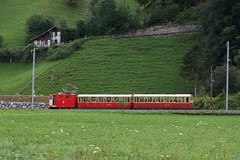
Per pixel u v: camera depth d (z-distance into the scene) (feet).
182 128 174.09
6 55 594.24
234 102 318.45
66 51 542.98
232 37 439.22
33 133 140.26
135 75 473.67
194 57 463.01
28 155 92.07
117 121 209.26
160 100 319.27
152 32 580.30
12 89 464.24
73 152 95.09
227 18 448.65
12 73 555.69
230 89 354.33
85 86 454.40
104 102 331.36
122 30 592.19
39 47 590.14
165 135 144.46
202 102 327.06
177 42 542.98
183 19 583.99
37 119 213.66
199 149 107.65
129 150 102.01
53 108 341.62
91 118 226.58
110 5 609.83
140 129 166.81
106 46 552.82
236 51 422.00
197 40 518.78
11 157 88.69
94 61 513.86
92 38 574.56
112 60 514.68
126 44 555.28
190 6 617.21
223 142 126.00
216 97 334.24
